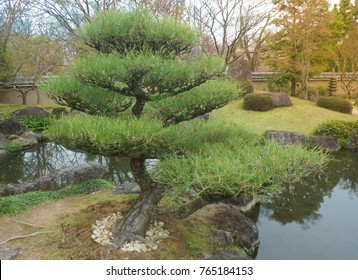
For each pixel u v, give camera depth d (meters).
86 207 4.18
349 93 18.02
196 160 2.62
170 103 3.21
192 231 3.73
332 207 5.74
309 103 14.12
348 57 16.94
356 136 10.25
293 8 14.04
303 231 4.76
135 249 3.17
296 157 2.74
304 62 15.04
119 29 2.91
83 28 3.14
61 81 2.98
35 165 8.52
